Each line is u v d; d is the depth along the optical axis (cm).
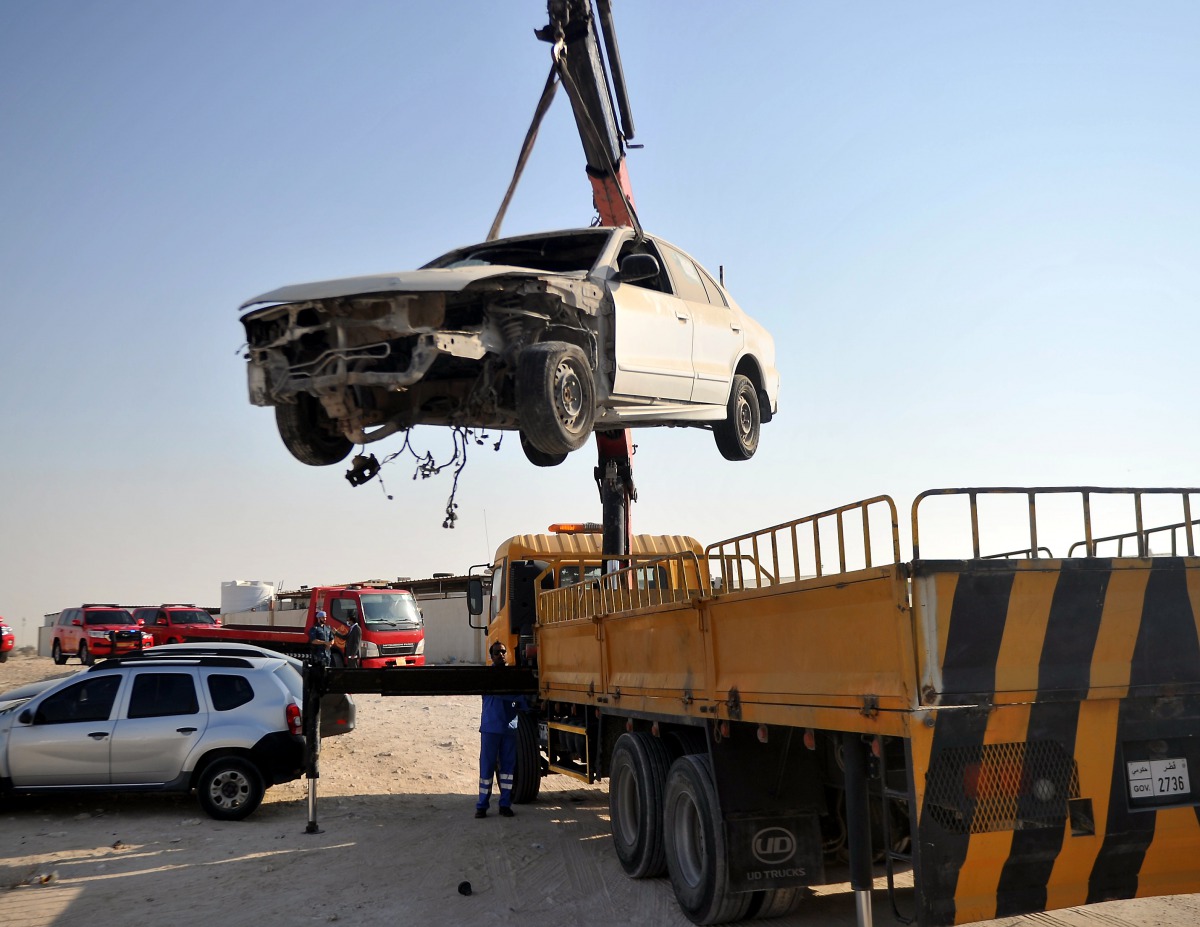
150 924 647
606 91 1018
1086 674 432
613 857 824
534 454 909
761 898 606
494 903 687
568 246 861
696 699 626
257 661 1069
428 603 3722
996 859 416
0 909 686
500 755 1023
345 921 648
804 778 600
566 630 911
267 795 1154
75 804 1098
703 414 897
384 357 643
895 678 420
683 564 654
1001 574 424
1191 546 473
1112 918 612
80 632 3070
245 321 679
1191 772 448
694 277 947
